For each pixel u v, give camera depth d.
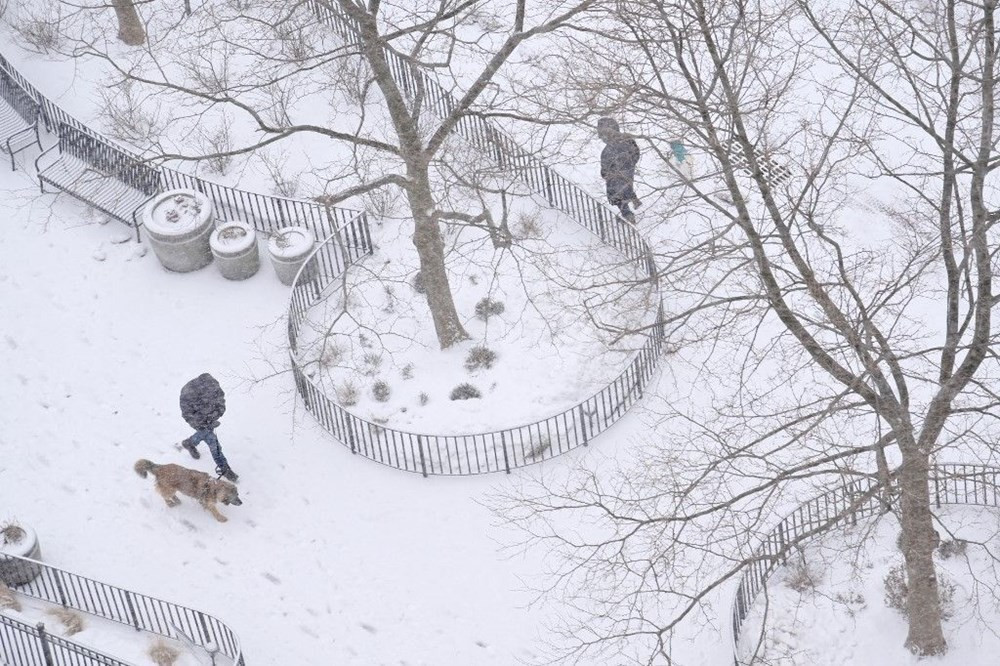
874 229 26.56
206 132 29.62
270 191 28.69
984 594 21.64
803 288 18.25
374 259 27.42
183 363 26.06
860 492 19.20
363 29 21.69
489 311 25.98
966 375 17.80
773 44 25.55
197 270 27.56
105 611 22.39
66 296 27.22
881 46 22.64
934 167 27.28
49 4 32.09
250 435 24.84
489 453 24.02
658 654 21.45
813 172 17.88
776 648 21.25
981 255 17.27
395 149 23.05
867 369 17.44
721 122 24.36
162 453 24.64
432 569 22.72
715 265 25.89
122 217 27.94
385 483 23.97
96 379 25.88
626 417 24.19
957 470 22.92
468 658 21.64
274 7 26.00
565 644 21.62
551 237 27.20
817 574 22.05
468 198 26.58
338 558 23.03
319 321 26.53
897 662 21.02
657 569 22.36
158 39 31.36
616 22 27.19
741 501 23.27
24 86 30.19
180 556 23.22
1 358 26.22
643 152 28.22
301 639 22.05
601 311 25.41
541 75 29.14
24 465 24.58
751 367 24.62
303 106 30.02
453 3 24.27
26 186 28.97
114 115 28.48
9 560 22.28
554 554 22.67
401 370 25.44
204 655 21.59
